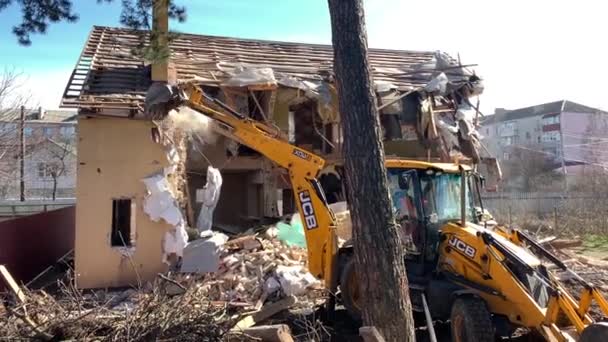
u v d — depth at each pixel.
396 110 14.49
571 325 5.91
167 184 11.78
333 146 14.27
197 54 15.29
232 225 16.05
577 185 32.44
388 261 5.38
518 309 6.07
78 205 11.37
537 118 60.88
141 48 8.33
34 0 7.73
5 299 6.85
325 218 8.12
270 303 8.82
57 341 5.35
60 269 13.99
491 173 15.12
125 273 11.41
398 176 7.82
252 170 15.88
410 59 18.05
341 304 8.86
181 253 11.47
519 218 21.83
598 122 56.16
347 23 5.58
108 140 11.60
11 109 29.84
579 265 13.06
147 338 5.33
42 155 41.72
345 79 5.57
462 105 15.43
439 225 7.49
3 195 34.28
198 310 5.73
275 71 14.92
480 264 6.55
